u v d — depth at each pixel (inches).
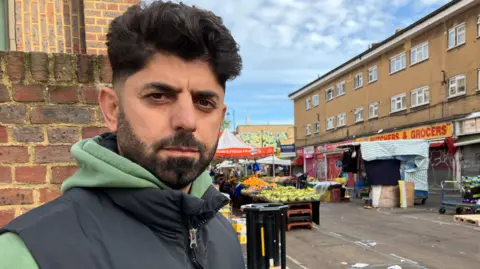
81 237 32.9
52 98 89.2
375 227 384.8
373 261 248.4
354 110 1175.0
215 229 51.3
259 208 138.1
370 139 1067.3
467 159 727.7
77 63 91.5
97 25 121.0
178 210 38.2
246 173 971.3
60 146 88.8
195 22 37.4
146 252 35.4
